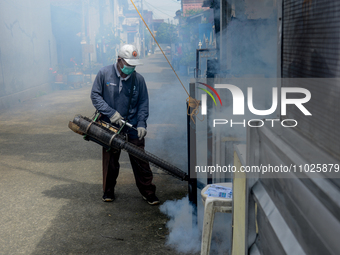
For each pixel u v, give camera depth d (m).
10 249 2.72
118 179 4.28
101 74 3.25
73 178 4.31
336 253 0.69
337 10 0.80
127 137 3.23
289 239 0.95
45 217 3.27
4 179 4.28
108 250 2.70
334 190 0.70
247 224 1.38
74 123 3.13
